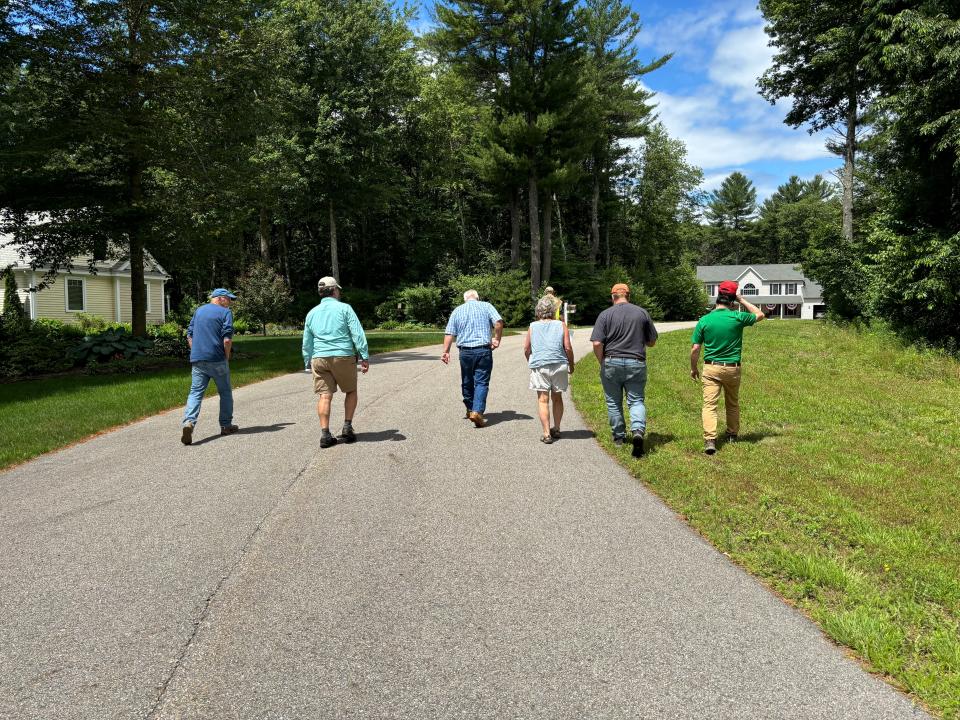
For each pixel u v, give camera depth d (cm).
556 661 279
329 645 294
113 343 1630
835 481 547
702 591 348
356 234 4653
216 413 912
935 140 1636
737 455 635
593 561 388
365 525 450
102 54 1571
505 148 3712
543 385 693
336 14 3256
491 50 3569
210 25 1673
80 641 299
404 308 3872
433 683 264
